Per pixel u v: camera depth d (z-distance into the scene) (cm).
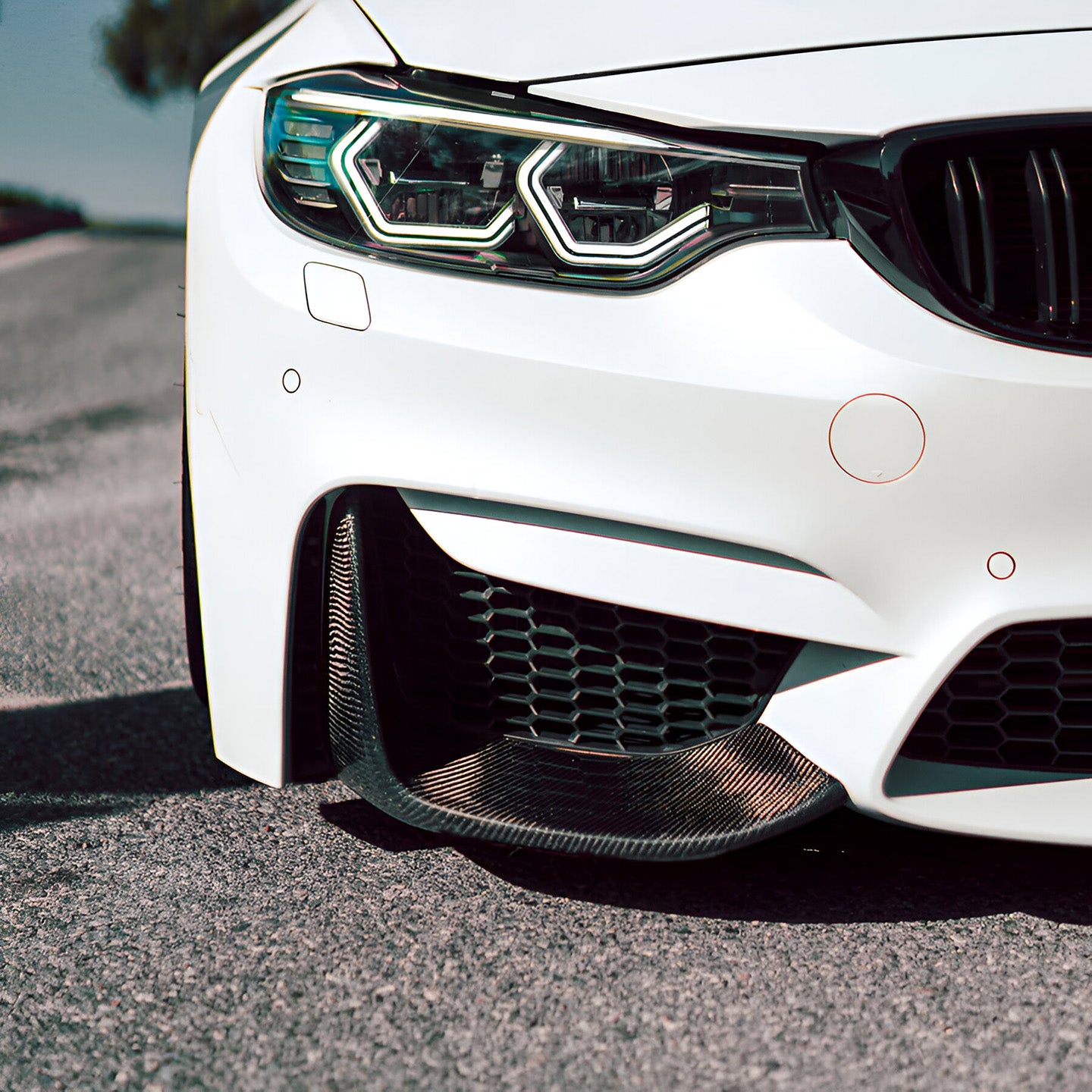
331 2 175
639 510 140
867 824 176
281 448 150
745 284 138
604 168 141
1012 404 134
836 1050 125
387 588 153
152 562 328
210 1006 133
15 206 1435
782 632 141
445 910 153
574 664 151
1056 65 141
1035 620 138
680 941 146
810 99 141
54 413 521
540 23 154
